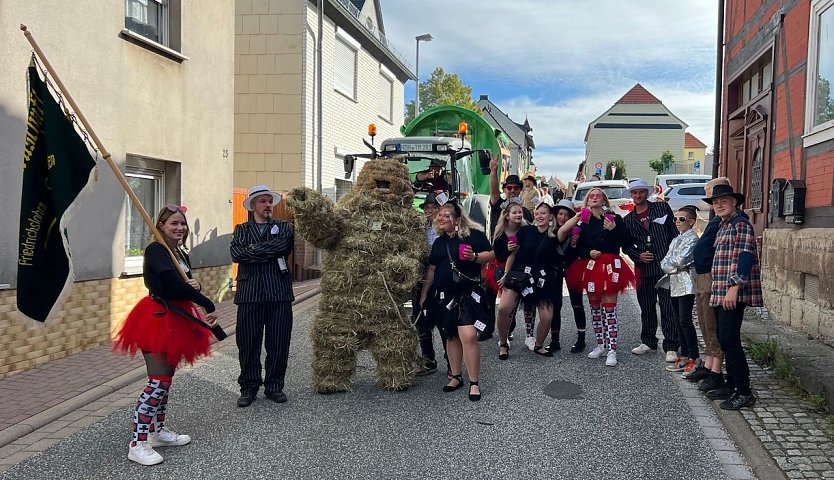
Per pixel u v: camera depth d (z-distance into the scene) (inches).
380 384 243.1
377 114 824.9
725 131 499.2
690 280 251.0
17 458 181.9
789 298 329.1
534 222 297.3
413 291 247.8
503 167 637.3
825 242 286.5
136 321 177.6
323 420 211.0
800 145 329.4
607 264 276.2
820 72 312.3
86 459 181.0
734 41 474.0
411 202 252.1
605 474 168.7
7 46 258.1
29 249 187.9
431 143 473.1
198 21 395.9
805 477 163.5
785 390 230.8
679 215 257.3
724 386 227.3
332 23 664.4
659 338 327.0
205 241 410.0
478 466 173.9
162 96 362.0
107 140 317.7
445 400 230.8
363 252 238.8
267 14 605.3
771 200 367.9
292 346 318.3
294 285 540.7
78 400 228.5
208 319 186.2
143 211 181.9
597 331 285.0
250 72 610.5
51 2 280.2
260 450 185.9
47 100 190.7
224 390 246.5
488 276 302.4
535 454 181.5
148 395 179.8
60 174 189.6
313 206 229.0
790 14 348.5
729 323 212.8
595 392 237.9
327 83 653.9
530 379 255.4
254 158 613.6
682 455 180.7
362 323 237.9
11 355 261.0
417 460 177.9
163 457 181.8
